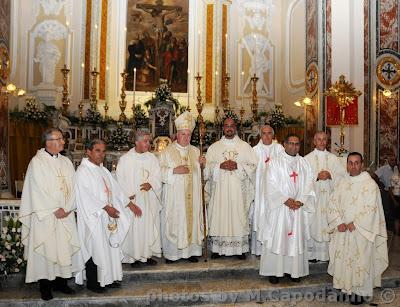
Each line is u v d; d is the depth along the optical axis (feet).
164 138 34.68
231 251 20.22
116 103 42.52
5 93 31.09
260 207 19.61
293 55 42.86
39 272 15.58
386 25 31.91
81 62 41.47
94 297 16.24
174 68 43.57
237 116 41.57
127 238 18.61
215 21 44.73
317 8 36.40
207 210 21.40
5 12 31.94
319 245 20.27
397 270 20.20
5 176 30.86
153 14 43.75
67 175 16.37
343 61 32.42
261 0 45.39
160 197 20.01
